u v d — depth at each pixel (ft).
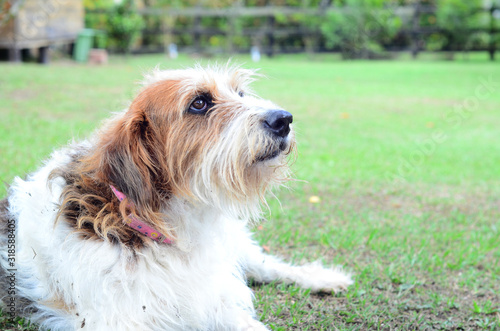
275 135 9.55
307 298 12.14
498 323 11.26
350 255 14.89
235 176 9.37
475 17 82.69
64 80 40.47
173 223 9.47
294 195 19.70
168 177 9.46
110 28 67.05
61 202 9.25
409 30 84.33
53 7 50.88
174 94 9.50
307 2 87.35
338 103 40.60
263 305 11.60
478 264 14.61
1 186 15.65
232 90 10.31
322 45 84.48
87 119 27.22
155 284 9.07
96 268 8.78
